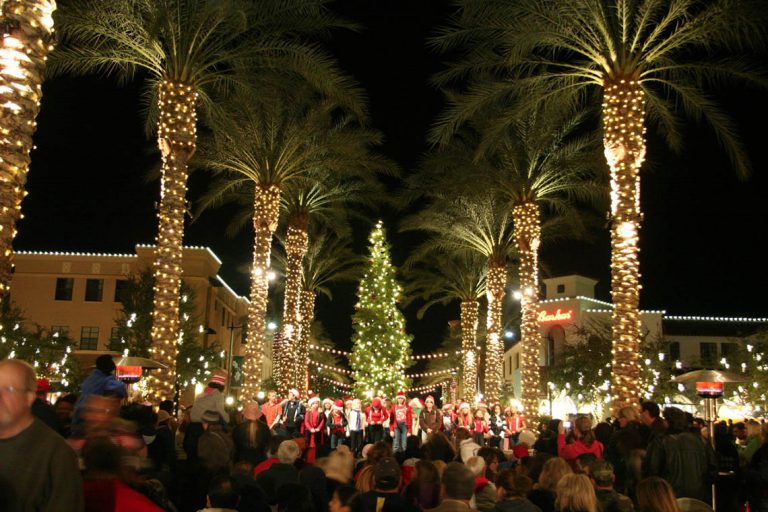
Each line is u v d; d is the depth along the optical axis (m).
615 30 18.66
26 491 3.65
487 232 36.25
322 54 21.22
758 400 33.88
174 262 18.56
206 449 8.72
